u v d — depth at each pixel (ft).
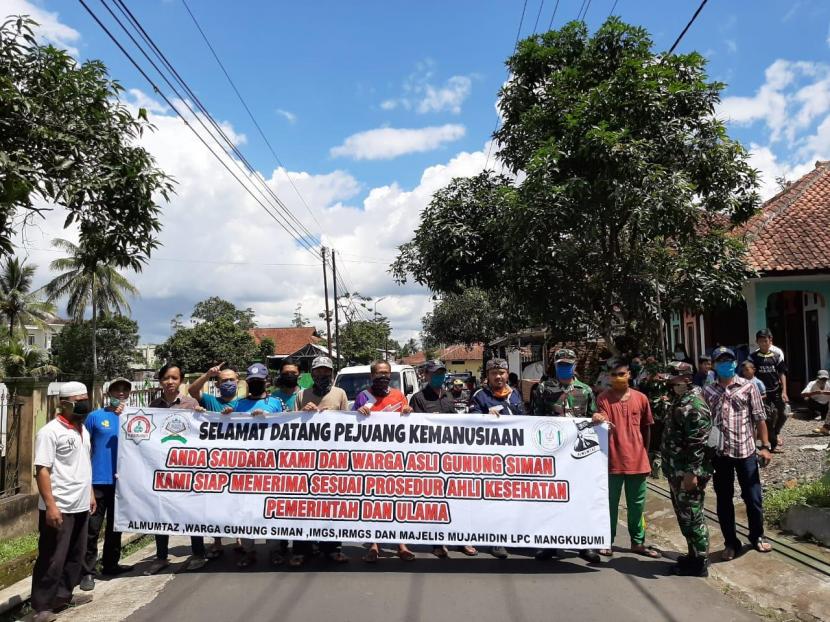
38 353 95.35
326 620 14.71
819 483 21.06
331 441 18.99
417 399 22.06
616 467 19.39
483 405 20.40
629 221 31.94
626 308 34.58
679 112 31.86
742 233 46.88
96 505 18.53
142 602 16.46
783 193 55.36
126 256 24.95
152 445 19.25
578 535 18.39
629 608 15.26
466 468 18.71
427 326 131.75
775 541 19.07
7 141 20.89
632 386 32.60
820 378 38.68
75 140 21.49
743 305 52.70
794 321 50.44
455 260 42.09
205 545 21.48
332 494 18.80
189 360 136.98
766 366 30.27
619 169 28.37
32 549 20.89
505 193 32.32
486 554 20.21
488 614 14.96
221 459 19.11
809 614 14.71
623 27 32.12
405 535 18.56
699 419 17.17
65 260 112.88
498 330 91.71
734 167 31.60
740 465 18.53
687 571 17.65
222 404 20.62
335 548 19.39
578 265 34.37
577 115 29.86
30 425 24.43
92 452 18.97
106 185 22.34
